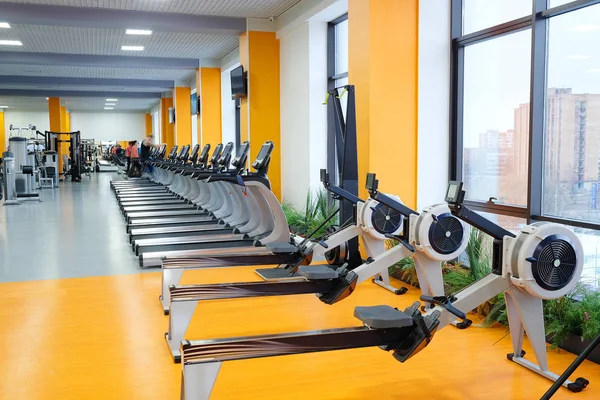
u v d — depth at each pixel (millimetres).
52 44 12031
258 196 6539
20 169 13750
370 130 5867
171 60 14148
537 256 2969
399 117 5941
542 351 3186
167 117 22281
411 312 3061
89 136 30500
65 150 26125
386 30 5848
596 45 4277
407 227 4352
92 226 9094
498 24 5359
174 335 3574
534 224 3092
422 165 6031
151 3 8898
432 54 5957
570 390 2996
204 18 9883
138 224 7871
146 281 5473
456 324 4062
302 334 2828
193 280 5457
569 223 4484
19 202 12602
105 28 10000
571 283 3059
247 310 4531
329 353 3590
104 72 16453
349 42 6246
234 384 3102
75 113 30250
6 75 17219
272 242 5504
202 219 8289
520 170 5223
